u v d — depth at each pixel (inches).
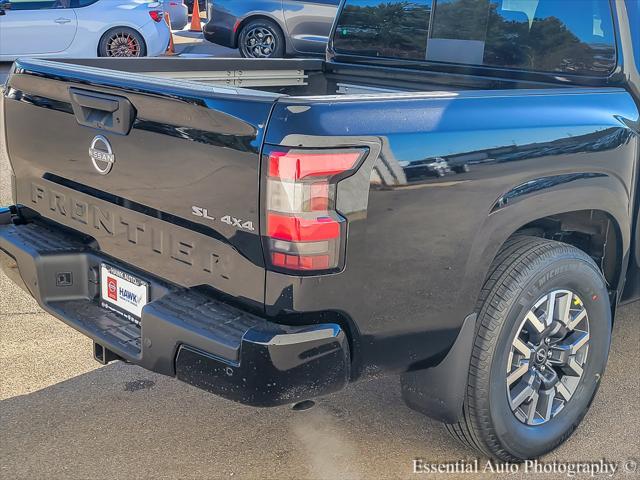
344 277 91.2
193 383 94.5
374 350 98.4
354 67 167.5
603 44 125.6
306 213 86.8
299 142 85.7
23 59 127.6
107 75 104.8
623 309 177.5
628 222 126.5
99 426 126.6
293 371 89.7
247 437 124.6
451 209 98.6
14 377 141.5
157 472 115.2
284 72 169.0
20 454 118.6
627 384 145.4
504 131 103.4
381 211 92.3
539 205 109.0
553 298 113.8
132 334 108.7
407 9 155.5
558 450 124.6
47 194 123.4
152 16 487.2
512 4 137.6
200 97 91.7
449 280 101.1
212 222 94.3
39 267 116.8
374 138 90.4
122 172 105.3
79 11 464.8
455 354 105.9
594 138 114.7
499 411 111.0
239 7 458.0
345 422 129.6
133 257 108.2
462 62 147.9
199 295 99.6
